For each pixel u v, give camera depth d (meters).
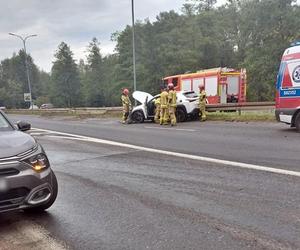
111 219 5.49
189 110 21.58
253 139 12.80
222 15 71.81
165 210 5.79
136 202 6.25
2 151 5.08
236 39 67.12
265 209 5.66
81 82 112.38
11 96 127.56
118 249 4.49
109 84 100.00
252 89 49.75
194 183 7.29
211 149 11.15
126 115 23.27
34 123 26.66
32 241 4.86
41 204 5.34
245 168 8.36
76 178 8.15
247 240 4.59
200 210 5.73
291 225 5.02
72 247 4.61
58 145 13.66
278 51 47.09
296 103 14.15
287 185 6.88
